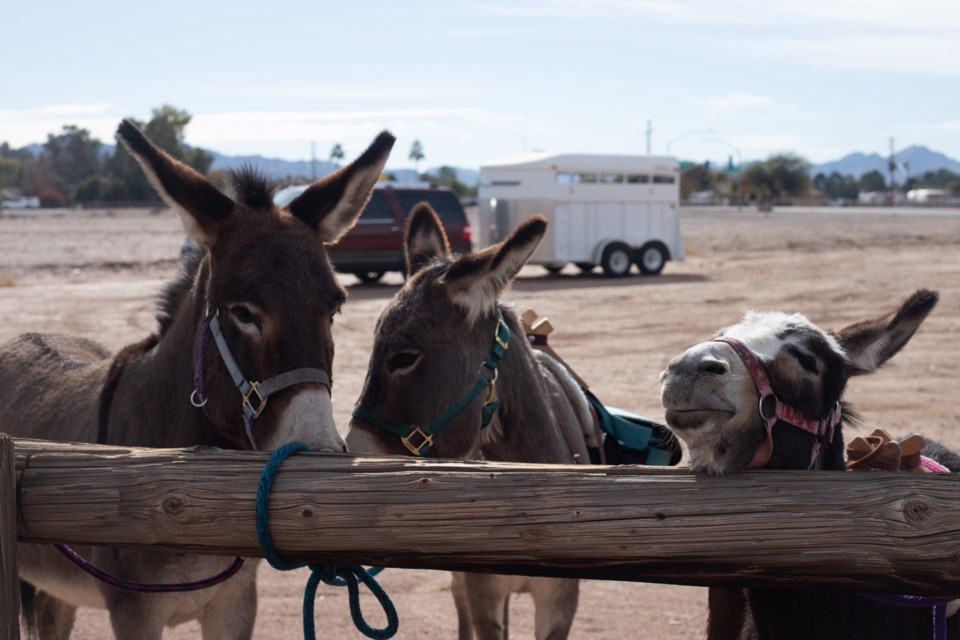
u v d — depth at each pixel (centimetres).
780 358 273
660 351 1467
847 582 235
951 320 1667
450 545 246
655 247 2584
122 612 349
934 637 308
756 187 11138
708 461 252
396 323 405
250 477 256
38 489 262
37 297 2112
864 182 16325
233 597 379
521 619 609
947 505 224
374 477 250
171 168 343
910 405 1095
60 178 15412
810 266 2670
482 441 439
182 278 401
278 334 324
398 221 2312
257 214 350
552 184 2519
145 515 258
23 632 498
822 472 239
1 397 475
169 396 369
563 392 493
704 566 238
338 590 651
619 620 591
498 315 432
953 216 5834
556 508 240
